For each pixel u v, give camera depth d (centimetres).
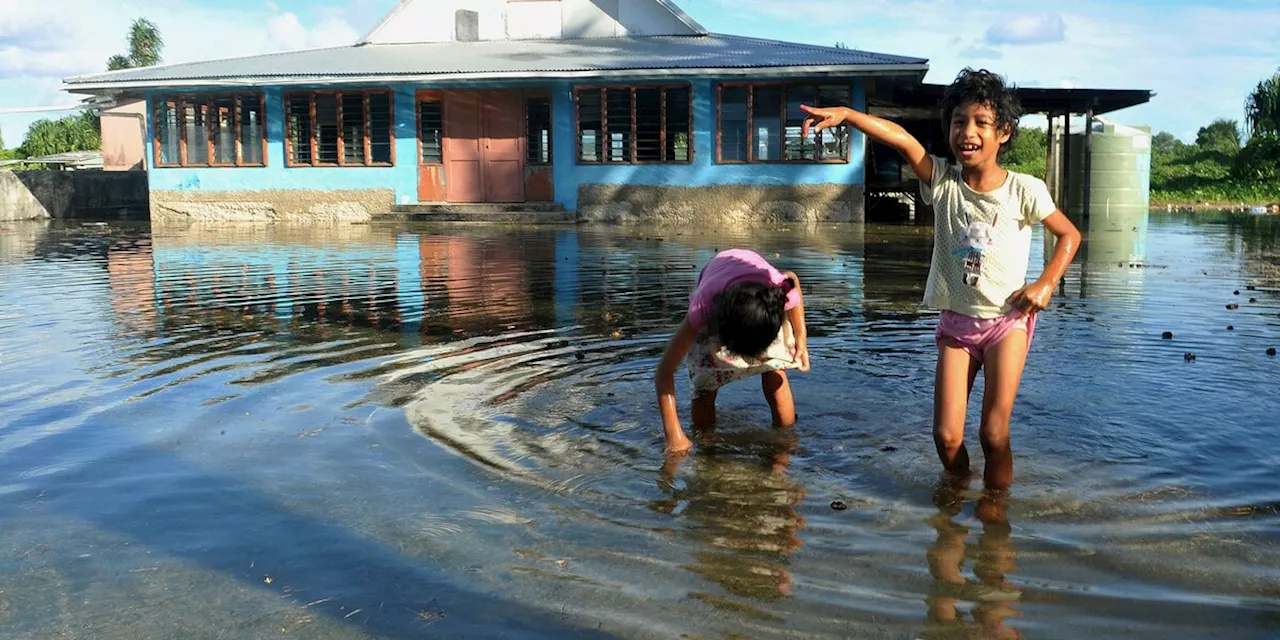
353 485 309
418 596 230
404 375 473
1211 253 1192
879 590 233
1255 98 3438
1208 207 2572
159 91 2123
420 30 2419
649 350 539
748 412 407
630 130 2017
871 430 378
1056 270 327
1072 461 334
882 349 542
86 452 346
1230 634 211
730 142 1988
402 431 371
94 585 238
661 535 268
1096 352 524
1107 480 314
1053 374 468
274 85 2077
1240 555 254
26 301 759
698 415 385
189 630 214
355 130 2114
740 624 216
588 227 1872
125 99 2586
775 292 363
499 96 2105
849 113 349
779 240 1485
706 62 1950
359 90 2089
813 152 1956
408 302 748
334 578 240
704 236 1589
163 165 2150
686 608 224
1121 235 1529
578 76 1947
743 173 1986
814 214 1969
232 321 652
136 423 384
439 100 2109
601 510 288
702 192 2003
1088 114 1953
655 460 340
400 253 1246
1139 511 286
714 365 371
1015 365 326
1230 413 393
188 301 756
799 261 1116
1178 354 518
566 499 297
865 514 286
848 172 1945
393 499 296
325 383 456
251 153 2138
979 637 210
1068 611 222
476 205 2067
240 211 2145
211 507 290
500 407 410
